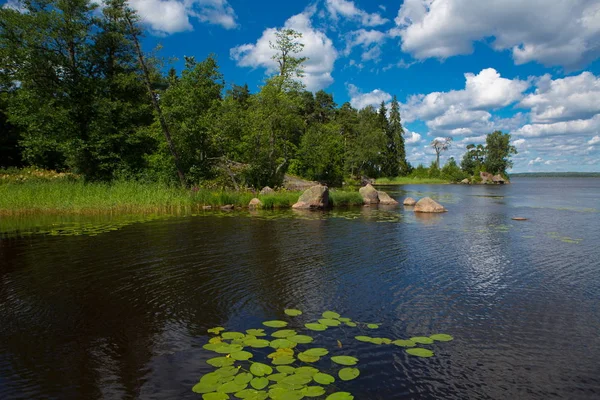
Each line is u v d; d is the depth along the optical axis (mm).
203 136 24562
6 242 9891
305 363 3639
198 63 24047
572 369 3629
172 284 6336
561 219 15688
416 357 3828
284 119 27422
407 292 5969
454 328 4570
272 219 15367
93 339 4258
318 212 18797
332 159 41562
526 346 4105
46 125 23516
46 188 18219
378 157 71312
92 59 25250
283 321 4734
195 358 3775
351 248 9391
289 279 6676
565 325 4680
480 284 6414
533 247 9586
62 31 23688
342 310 5172
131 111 26062
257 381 3250
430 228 12961
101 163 24125
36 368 3641
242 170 26797
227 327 4566
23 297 5676
